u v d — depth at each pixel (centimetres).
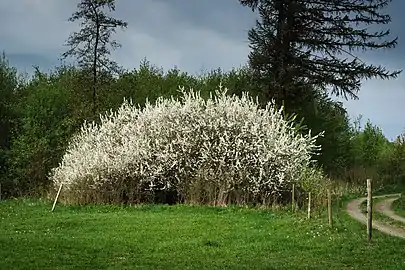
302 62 3794
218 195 2783
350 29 3841
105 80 4088
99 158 2888
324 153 4503
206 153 2862
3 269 1195
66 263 1289
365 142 5975
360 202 3141
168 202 2991
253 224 1997
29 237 1678
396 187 4409
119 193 2888
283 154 2827
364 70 3803
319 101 4422
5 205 2809
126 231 1844
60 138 3988
